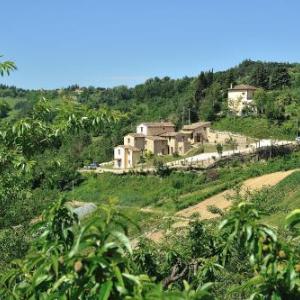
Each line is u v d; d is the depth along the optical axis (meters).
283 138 89.75
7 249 12.12
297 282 3.84
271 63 148.12
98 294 3.40
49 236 4.52
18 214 12.21
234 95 110.69
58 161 10.52
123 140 95.12
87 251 3.91
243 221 4.22
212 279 6.21
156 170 72.25
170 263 7.65
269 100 100.62
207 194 57.25
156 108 128.12
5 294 4.21
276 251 4.13
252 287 4.27
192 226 8.50
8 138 9.40
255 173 64.50
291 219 3.99
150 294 3.37
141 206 62.59
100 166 88.50
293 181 51.06
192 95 119.81
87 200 68.75
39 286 3.89
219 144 84.06
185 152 91.94
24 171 9.30
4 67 9.73
